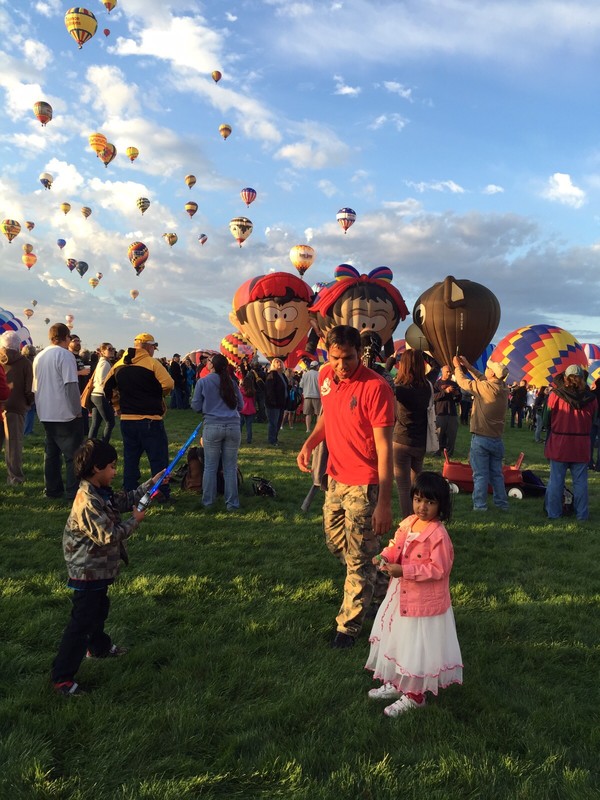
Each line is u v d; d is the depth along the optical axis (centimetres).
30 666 345
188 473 869
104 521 317
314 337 1967
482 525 743
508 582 529
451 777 263
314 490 707
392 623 321
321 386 410
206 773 260
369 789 252
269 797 248
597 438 1307
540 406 1888
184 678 338
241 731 293
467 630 423
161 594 467
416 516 329
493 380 821
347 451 395
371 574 398
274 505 796
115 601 445
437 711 313
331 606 456
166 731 290
